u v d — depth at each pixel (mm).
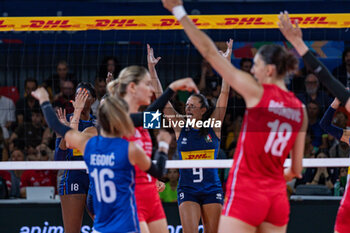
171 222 11320
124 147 6125
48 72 15445
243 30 13523
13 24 11266
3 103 15023
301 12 17141
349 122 13984
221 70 6098
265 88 6105
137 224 6230
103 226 6203
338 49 14727
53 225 11250
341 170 12781
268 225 6359
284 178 7012
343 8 17125
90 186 8672
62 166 9109
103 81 14398
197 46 6129
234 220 6129
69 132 6566
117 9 17391
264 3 17125
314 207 11195
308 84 14305
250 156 6156
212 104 13695
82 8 17469
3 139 14672
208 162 8797
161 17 11055
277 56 6176
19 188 13398
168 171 13219
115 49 14938
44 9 17469
